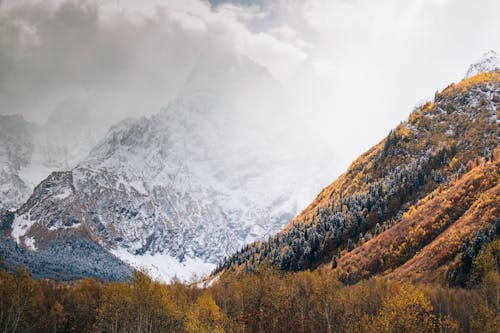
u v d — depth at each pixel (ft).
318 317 447.01
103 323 465.06
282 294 462.19
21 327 508.12
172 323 456.45
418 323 360.89
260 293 501.97
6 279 474.08
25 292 485.56
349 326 405.39
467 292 446.60
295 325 435.12
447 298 427.74
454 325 374.22
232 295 526.98
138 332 431.84
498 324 356.38
